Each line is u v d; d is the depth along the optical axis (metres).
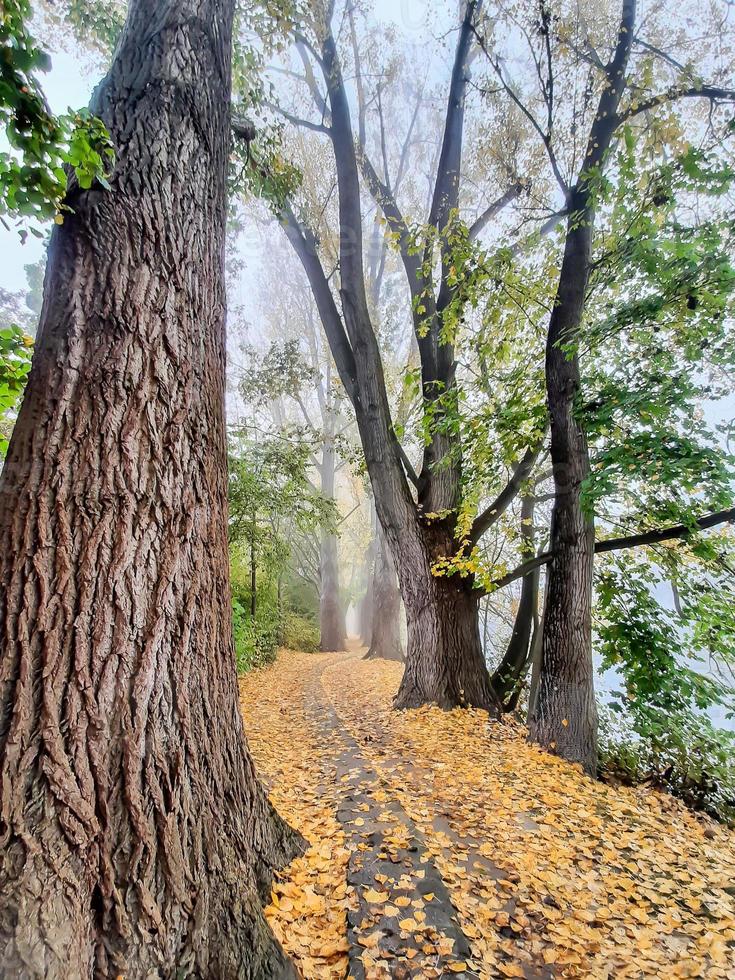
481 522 6.41
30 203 1.86
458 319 6.04
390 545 6.56
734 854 3.36
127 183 2.08
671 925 2.35
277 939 1.81
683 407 4.19
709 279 4.05
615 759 5.18
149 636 1.74
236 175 5.70
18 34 1.63
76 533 1.69
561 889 2.56
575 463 4.96
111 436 1.82
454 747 4.78
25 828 1.35
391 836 2.79
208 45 2.51
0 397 3.11
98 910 1.41
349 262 6.62
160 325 2.02
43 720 1.48
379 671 10.70
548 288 5.52
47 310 1.96
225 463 2.31
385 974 1.81
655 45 5.77
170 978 1.45
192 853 1.69
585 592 4.95
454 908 2.24
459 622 6.26
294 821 3.01
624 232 4.59
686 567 5.68
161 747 1.69
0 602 1.58
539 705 5.00
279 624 15.38
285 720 6.54
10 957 1.15
